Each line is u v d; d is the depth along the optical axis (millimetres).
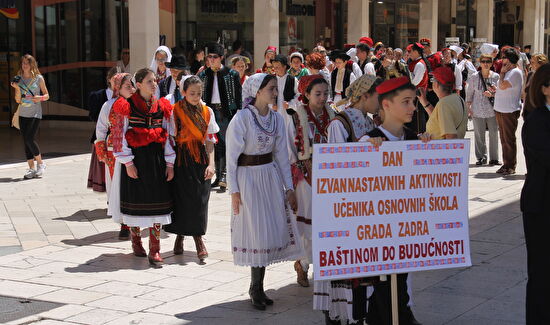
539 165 4645
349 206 4430
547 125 4602
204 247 7379
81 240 8211
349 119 5273
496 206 9523
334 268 4418
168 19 19125
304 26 22906
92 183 9172
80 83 18891
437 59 13609
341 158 4402
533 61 12828
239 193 5812
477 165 13312
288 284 6543
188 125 7059
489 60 12867
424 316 5562
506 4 34281
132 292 6340
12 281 6676
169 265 7188
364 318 4969
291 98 11039
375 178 4469
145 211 6996
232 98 11023
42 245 7984
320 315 5723
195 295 6246
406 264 4543
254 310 5844
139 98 6988
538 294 4738
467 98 13227
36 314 5781
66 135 17875
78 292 6344
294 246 6035
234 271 6973
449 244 4633
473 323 5410
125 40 18328
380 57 15688
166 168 7094
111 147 7156
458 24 29719
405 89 4609
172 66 9969
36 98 12227
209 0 19969
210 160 7254
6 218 9320
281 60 10961
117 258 7461
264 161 5863
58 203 10266
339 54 12406
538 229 4695
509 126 11992
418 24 26891
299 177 6094
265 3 19656
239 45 15359
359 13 23766
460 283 6367
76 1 18609
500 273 6629
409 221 4543
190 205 7164
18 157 14648
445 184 4613
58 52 18984
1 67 19719
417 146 4535
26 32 19156
